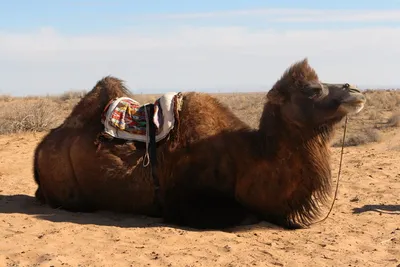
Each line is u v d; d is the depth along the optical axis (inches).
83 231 299.7
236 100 2042.3
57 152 351.6
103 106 349.1
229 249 273.1
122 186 332.2
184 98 338.3
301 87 299.0
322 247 283.4
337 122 303.3
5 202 382.9
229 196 320.8
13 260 247.0
